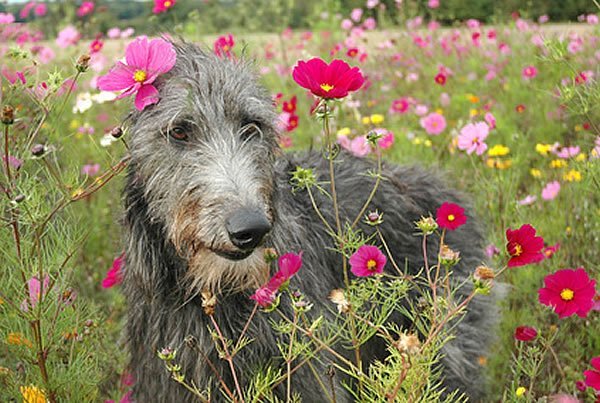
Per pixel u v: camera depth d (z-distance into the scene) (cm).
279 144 117
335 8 333
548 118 235
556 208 171
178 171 107
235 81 111
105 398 133
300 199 126
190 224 105
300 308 96
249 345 112
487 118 179
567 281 108
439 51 321
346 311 96
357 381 131
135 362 119
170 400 115
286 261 97
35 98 110
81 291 163
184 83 109
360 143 154
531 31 310
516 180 186
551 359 144
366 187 136
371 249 103
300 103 253
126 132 114
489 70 279
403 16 339
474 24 318
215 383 112
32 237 115
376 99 271
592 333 145
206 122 108
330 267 126
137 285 112
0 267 112
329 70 100
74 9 298
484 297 146
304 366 114
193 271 107
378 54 304
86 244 171
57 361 117
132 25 300
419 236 138
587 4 369
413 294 135
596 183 131
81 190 106
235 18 339
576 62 246
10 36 214
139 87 102
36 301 106
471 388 143
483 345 146
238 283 108
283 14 373
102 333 137
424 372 94
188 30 266
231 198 103
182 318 112
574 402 120
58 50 269
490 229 164
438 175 152
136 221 112
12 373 118
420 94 274
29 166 115
